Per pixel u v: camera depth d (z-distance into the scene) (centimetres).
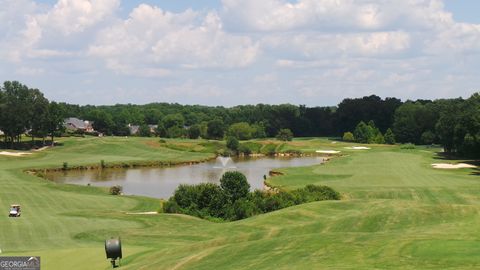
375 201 5166
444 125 13675
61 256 3127
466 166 10300
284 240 2917
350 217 4112
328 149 17050
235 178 6094
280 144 18012
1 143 15825
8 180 8444
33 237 4153
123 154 14750
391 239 2684
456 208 4231
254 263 2544
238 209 5503
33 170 11056
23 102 15725
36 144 16100
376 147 18100
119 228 4600
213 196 5931
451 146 13588
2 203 6159
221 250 2900
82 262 2967
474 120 11506
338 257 2425
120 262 2952
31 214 5466
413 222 3931
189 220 5103
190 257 2841
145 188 9044
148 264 2817
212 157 15200
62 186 8112
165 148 16350
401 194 6744
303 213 4709
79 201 6656
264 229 4216
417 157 12519
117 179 10281
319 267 2273
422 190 6994
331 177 8794
